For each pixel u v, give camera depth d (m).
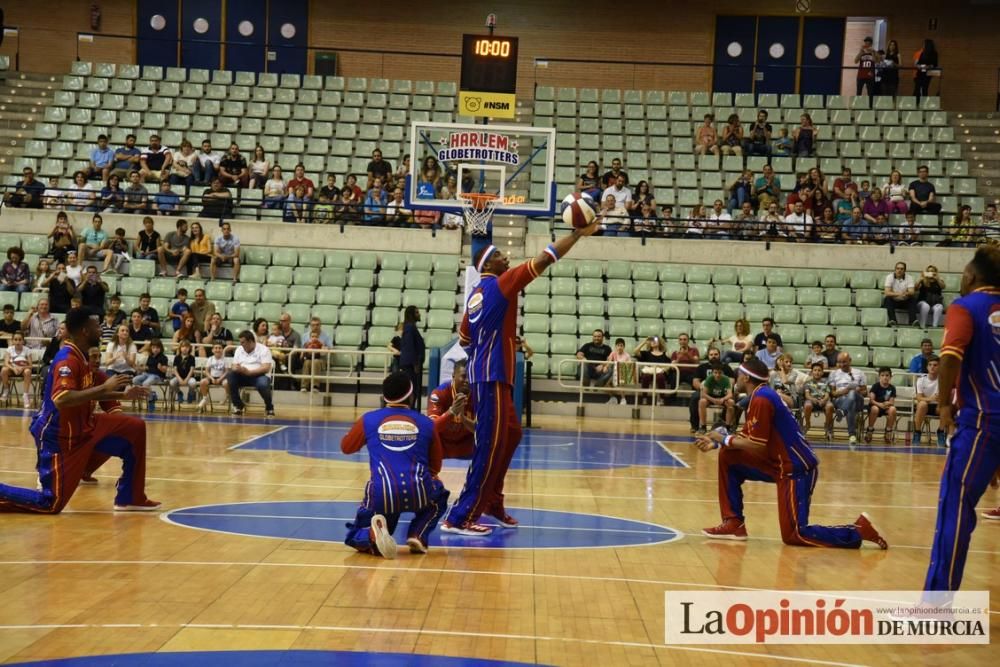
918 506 8.91
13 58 26.55
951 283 19.56
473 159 15.08
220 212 20.34
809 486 6.73
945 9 26.64
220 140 23.05
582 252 20.03
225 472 9.34
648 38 26.97
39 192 20.25
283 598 4.80
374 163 21.34
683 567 5.87
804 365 17.86
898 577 5.77
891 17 26.75
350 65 27.05
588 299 19.02
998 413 4.84
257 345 15.68
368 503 5.99
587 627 4.48
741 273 19.75
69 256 18.33
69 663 3.74
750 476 6.93
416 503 5.97
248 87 24.55
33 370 16.44
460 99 18.94
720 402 15.48
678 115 24.55
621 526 7.26
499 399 6.56
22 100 24.38
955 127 24.86
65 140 23.02
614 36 26.94
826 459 12.98
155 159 21.25
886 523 7.92
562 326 18.59
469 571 5.55
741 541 6.84
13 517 6.80
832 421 15.86
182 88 24.47
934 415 16.70
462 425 7.46
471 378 6.64
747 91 26.97
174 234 19.44
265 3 27.06
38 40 26.75
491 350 6.56
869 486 10.23
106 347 16.77
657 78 26.89
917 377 16.52
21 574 5.13
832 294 19.31
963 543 4.88
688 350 17.36
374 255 19.75
